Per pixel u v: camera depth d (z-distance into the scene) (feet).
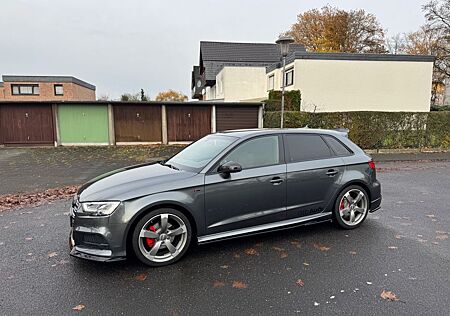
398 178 28.84
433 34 96.63
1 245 13.75
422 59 68.74
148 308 9.20
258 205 13.46
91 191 12.03
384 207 19.22
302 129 15.52
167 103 58.49
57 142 56.54
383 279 10.70
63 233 15.19
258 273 11.21
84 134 57.31
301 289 10.14
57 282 10.68
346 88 66.85
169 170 13.48
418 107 69.87
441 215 17.67
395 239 14.21
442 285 10.29
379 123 46.42
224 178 12.78
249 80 90.12
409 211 18.43
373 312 8.91
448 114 47.62
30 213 18.40
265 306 9.25
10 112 54.85
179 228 12.20
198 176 12.51
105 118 57.62
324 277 10.88
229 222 12.98
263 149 14.06
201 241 12.54
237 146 13.56
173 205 11.98
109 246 11.15
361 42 139.23
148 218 11.64
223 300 9.58
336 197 15.17
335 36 138.00
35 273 11.30
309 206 14.61
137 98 163.22
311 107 65.72
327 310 9.02
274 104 60.08
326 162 15.02
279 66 78.38
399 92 68.80
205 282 10.64
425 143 47.85
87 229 11.25
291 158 14.42
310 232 15.16
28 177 29.89
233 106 60.39
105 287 10.36
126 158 42.73
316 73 65.62
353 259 12.23
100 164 37.73
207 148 14.51
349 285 10.35
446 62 92.27
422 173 31.55
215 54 115.14
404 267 11.55
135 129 58.90
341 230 15.39
